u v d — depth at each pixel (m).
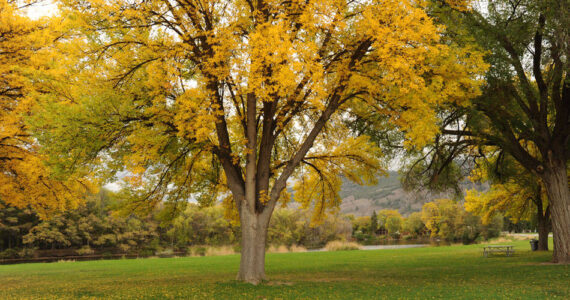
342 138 13.89
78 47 9.56
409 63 8.31
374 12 8.70
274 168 11.29
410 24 8.29
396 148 15.26
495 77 11.70
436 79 9.17
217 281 10.64
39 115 8.60
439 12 11.02
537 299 7.38
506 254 19.55
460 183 17.00
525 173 18.25
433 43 9.89
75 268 17.89
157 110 9.25
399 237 105.56
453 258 19.19
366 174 13.34
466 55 10.27
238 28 9.45
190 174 12.79
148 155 9.71
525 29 11.63
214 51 9.57
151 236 66.88
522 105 13.89
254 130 10.69
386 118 12.73
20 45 10.90
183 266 17.88
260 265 10.41
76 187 13.54
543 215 22.23
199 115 8.48
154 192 12.63
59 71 9.30
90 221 56.81
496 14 11.83
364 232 124.31
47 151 8.73
